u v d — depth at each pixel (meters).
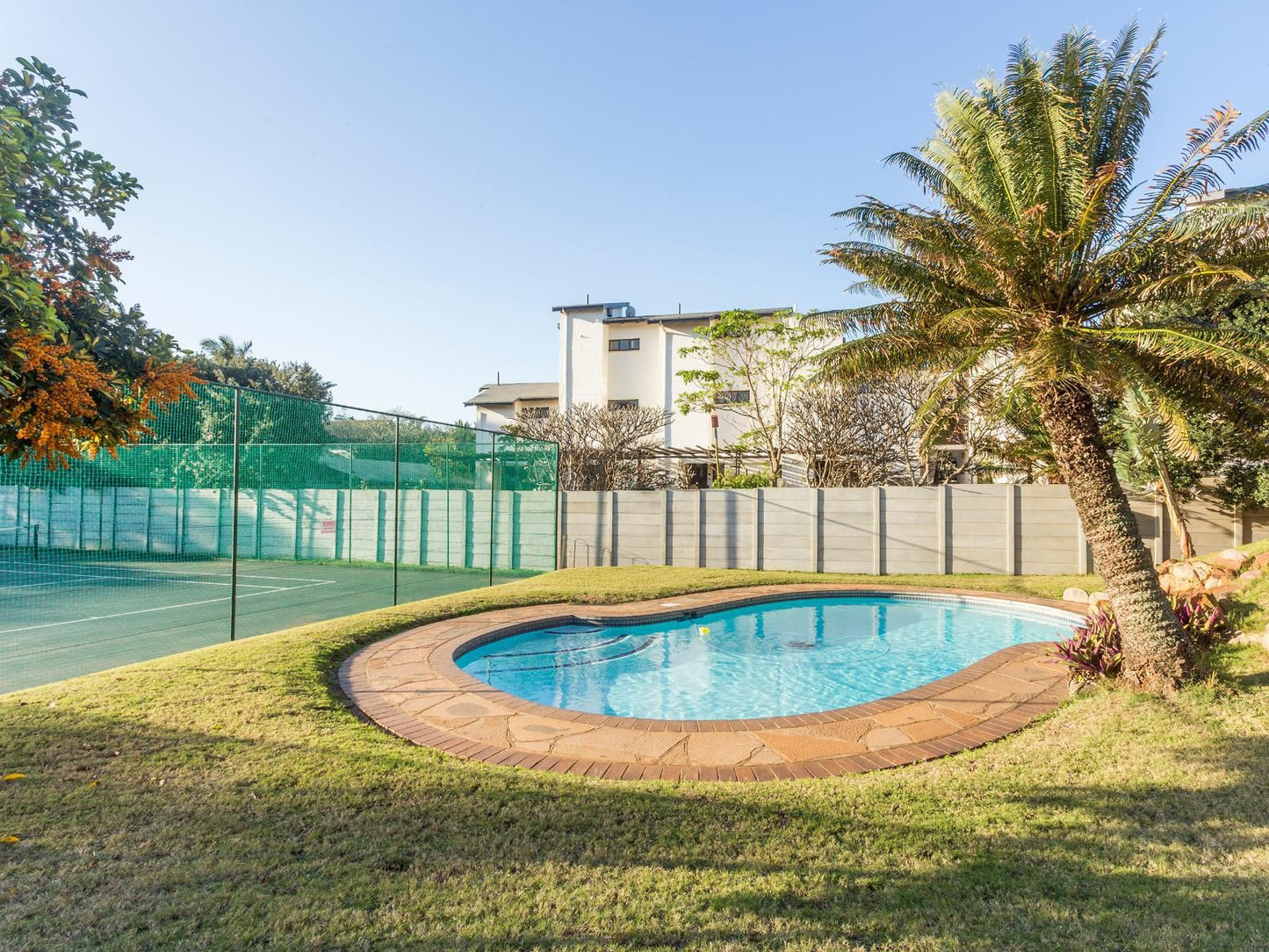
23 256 3.28
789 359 24.89
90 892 3.23
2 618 13.30
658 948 2.90
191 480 21.41
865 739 6.21
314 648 8.65
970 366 8.28
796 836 4.02
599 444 28.09
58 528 19.70
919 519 18.33
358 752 5.27
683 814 4.34
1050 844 3.92
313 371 41.09
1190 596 9.47
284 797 4.39
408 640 9.91
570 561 20.81
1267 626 8.30
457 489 22.28
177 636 11.49
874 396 23.36
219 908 3.12
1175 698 6.68
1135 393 8.16
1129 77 7.75
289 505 22.67
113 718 5.85
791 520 19.31
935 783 4.98
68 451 3.74
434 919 3.09
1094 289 7.80
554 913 3.15
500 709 6.89
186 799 4.32
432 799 4.46
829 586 15.94
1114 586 7.26
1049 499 17.47
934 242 8.14
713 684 9.74
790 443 25.88
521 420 31.14
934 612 14.62
